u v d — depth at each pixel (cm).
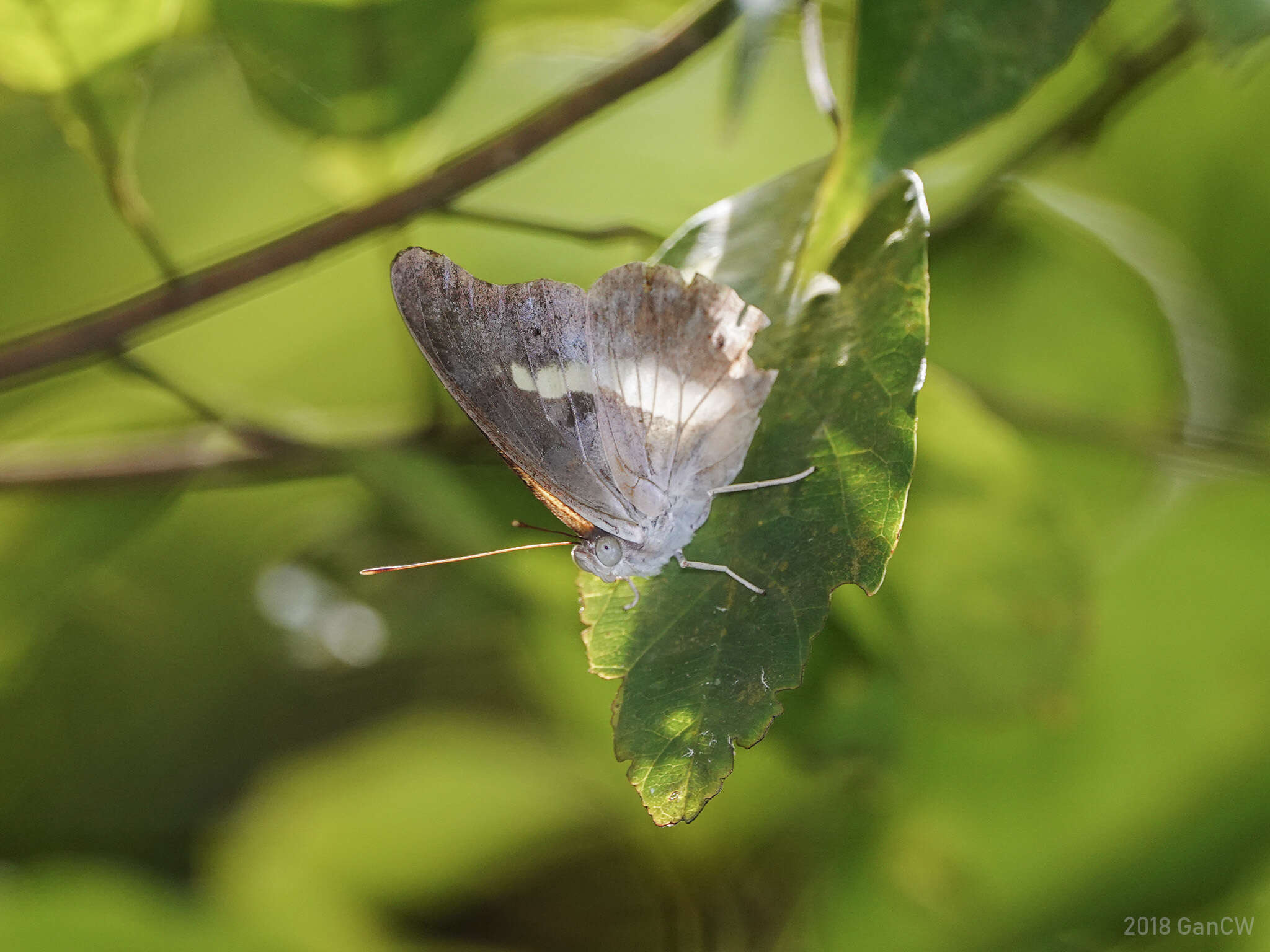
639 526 34
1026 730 38
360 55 35
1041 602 36
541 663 39
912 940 37
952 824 38
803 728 37
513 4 37
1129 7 37
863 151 32
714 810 39
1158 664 38
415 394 38
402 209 35
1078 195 39
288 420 38
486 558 37
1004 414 39
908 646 36
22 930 37
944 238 39
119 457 37
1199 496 39
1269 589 38
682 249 33
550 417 34
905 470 31
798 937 38
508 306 34
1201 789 38
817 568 32
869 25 32
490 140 34
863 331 32
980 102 32
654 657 32
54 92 34
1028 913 37
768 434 33
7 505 37
